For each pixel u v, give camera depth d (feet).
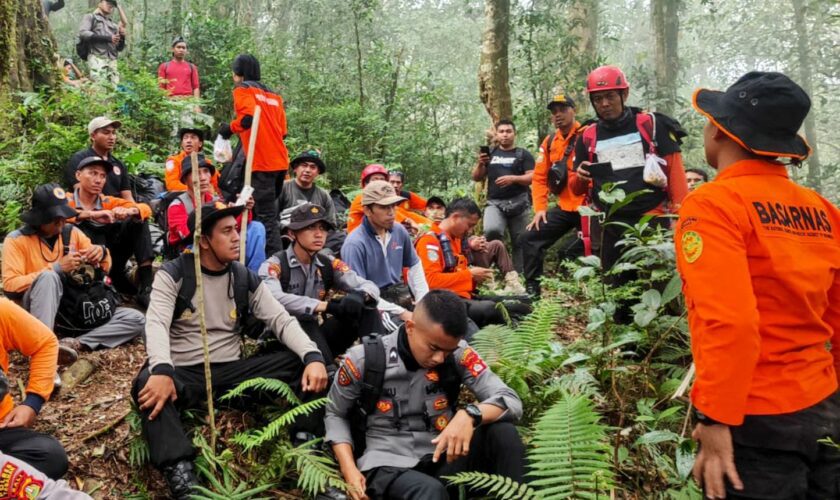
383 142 32.94
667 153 14.20
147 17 46.09
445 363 10.19
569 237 23.86
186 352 11.24
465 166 33.96
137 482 10.47
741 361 6.28
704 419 6.61
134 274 17.29
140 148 25.91
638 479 10.35
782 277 6.61
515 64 37.86
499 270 21.98
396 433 10.07
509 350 12.82
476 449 10.12
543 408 11.91
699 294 6.54
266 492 10.36
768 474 6.51
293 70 37.58
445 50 68.03
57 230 14.12
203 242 11.18
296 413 10.00
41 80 26.12
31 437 9.65
